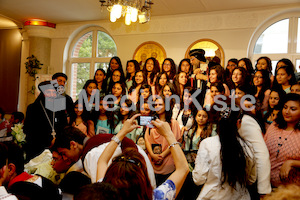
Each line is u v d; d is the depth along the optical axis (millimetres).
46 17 6500
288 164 2223
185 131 3758
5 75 7773
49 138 4000
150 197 1030
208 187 1942
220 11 5430
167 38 5875
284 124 2471
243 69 4270
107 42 6695
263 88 4008
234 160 1828
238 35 5324
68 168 1937
